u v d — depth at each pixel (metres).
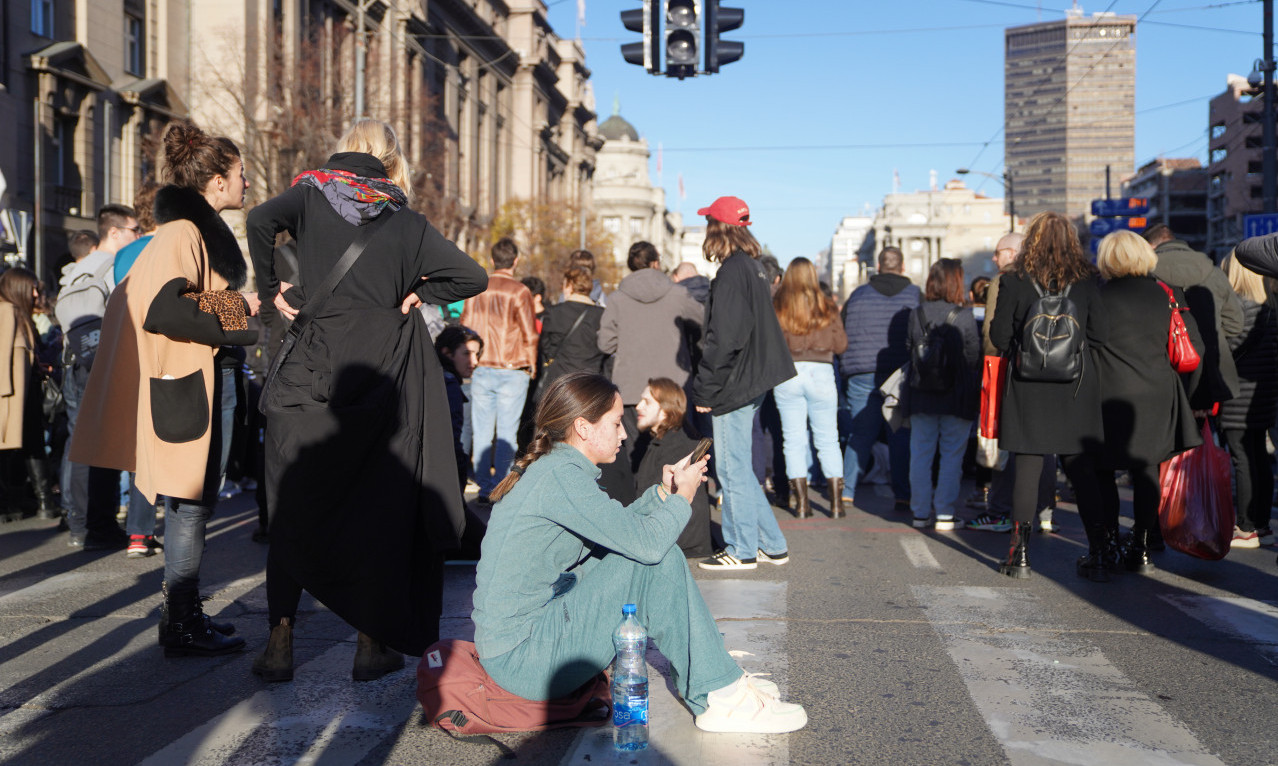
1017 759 3.27
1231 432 7.09
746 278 6.03
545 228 60.19
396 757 3.31
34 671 4.20
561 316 9.13
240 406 4.70
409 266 3.95
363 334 3.80
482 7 60.09
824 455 8.41
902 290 9.27
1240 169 96.88
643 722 3.38
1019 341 5.86
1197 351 6.22
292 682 4.06
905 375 8.66
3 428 7.71
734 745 3.39
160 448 4.23
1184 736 3.46
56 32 26.84
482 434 8.99
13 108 25.00
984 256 132.50
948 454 7.77
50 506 8.54
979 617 5.05
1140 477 6.14
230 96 30.77
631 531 3.38
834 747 3.37
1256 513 7.12
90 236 7.64
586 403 3.45
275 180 29.12
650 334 7.39
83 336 7.16
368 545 3.81
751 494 6.24
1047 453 5.85
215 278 4.37
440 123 44.81
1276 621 4.98
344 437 3.76
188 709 3.75
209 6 31.72
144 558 6.71
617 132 131.50
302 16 36.22
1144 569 6.17
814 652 4.44
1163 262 6.66
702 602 3.54
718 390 6.04
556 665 3.43
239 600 5.54
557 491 3.40
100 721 3.62
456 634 4.79
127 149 29.33
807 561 6.54
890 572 6.18
